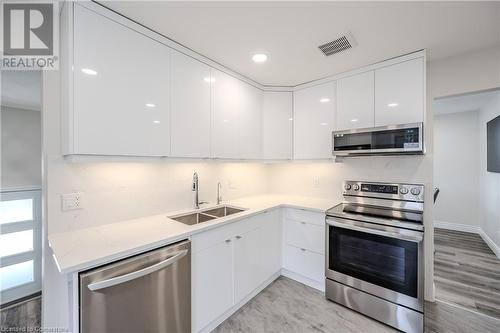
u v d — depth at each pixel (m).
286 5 1.29
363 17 1.41
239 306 1.96
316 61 2.01
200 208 2.16
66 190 1.42
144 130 1.49
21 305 2.15
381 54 1.90
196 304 1.55
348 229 1.94
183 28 1.52
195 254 1.53
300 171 2.96
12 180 2.34
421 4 1.28
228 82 2.13
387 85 1.99
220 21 1.44
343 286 1.97
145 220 1.73
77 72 1.21
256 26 1.50
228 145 2.14
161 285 1.31
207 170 2.38
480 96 3.35
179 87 1.71
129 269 1.17
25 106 2.40
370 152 1.98
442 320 1.81
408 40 1.69
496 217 3.22
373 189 2.25
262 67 2.13
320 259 2.19
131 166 1.74
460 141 4.23
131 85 1.43
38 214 2.39
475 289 2.27
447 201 4.38
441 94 2.02
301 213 2.33
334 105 2.32
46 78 1.31
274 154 2.60
